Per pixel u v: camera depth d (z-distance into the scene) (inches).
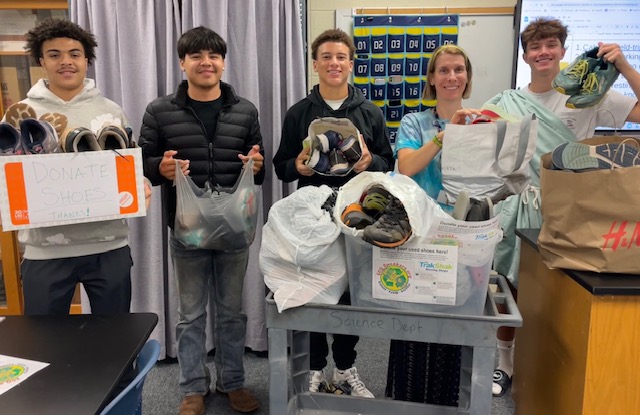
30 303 69.1
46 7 111.4
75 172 58.3
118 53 93.8
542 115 76.9
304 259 51.7
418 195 49.3
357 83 110.6
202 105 76.0
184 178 69.2
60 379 41.3
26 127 58.2
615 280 50.6
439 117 73.0
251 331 101.4
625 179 48.4
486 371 50.2
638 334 50.4
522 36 81.3
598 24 103.7
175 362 100.7
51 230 66.9
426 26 108.7
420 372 67.6
